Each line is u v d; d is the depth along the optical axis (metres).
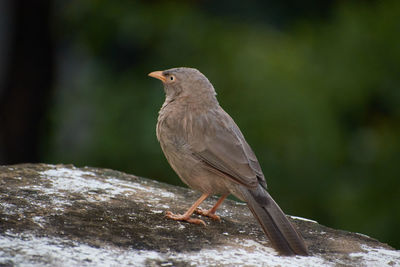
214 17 15.41
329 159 13.64
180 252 6.73
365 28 15.01
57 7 16.33
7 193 7.77
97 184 8.73
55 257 6.16
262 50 14.17
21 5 15.94
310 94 13.75
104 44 15.69
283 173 13.62
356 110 14.86
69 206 7.62
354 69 14.61
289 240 7.03
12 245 6.29
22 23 16.05
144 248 6.71
